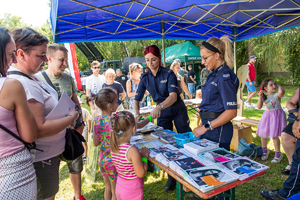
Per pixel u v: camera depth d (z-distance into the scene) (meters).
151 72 2.66
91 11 3.19
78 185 2.29
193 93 9.12
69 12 2.91
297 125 1.98
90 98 2.05
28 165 1.13
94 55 17.80
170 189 2.66
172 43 16.67
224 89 1.67
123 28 4.07
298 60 11.96
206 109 1.89
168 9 3.45
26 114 1.09
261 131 3.23
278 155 3.16
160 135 2.25
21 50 1.29
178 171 1.37
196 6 3.35
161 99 2.70
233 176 1.24
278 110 3.11
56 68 2.04
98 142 2.08
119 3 2.87
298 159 1.97
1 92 0.99
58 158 1.69
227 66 1.77
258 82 14.30
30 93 1.27
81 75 17.34
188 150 1.73
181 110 2.72
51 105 1.51
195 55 11.33
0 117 1.00
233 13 4.01
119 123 1.57
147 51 2.46
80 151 1.76
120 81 6.44
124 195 1.65
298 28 10.70
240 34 5.42
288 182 2.08
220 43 1.75
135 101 2.84
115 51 20.59
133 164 1.56
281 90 3.04
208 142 1.80
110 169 1.97
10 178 1.04
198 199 2.29
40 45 1.35
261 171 1.31
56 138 1.58
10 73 1.29
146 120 2.26
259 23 4.76
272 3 3.67
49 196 1.62
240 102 4.38
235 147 3.64
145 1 3.00
